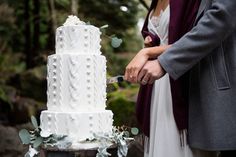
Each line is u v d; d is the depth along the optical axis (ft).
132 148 8.65
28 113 13.25
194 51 3.72
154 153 4.41
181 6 4.20
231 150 3.85
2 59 16.94
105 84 4.46
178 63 3.77
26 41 16.35
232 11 3.59
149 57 4.03
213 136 3.77
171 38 4.21
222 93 3.80
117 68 14.88
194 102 4.03
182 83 4.22
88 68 4.22
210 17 3.66
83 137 4.02
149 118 4.70
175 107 4.18
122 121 9.37
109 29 13.62
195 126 3.99
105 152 3.82
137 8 14.62
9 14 16.67
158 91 4.52
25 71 15.40
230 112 3.76
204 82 3.90
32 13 16.87
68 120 4.07
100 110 4.34
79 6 13.44
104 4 13.85
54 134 3.89
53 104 4.31
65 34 4.38
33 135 4.06
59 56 4.23
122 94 10.64
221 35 3.66
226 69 3.82
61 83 4.22
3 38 16.75
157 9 4.78
